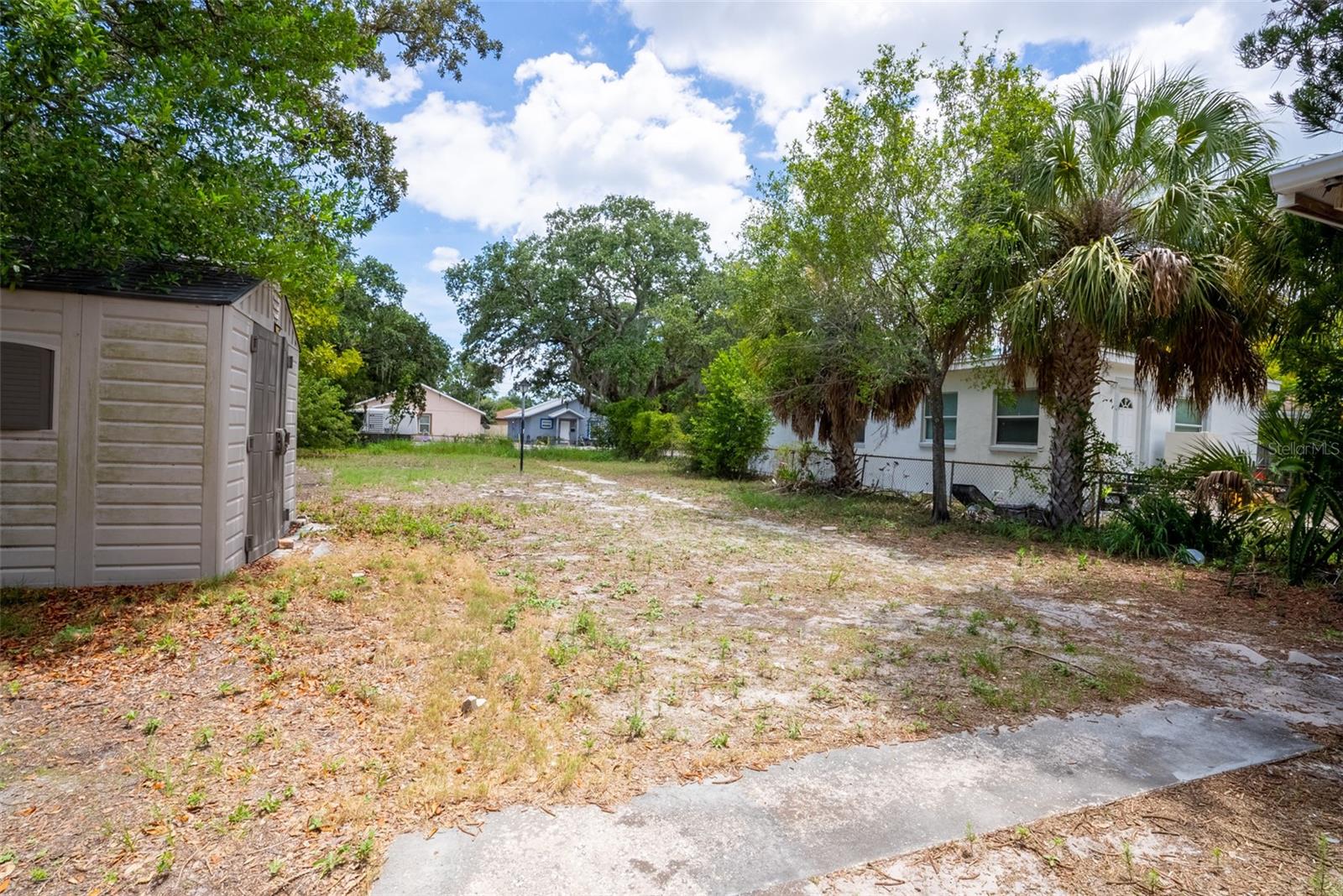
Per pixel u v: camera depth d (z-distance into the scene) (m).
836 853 2.20
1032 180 8.86
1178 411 13.47
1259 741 3.19
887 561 7.55
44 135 4.84
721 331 25.17
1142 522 8.20
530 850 2.17
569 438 55.47
